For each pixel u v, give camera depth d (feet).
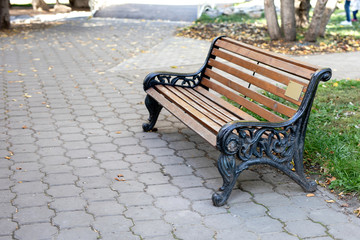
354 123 18.22
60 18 54.49
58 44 37.40
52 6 64.95
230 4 64.49
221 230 11.49
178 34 42.45
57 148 16.39
